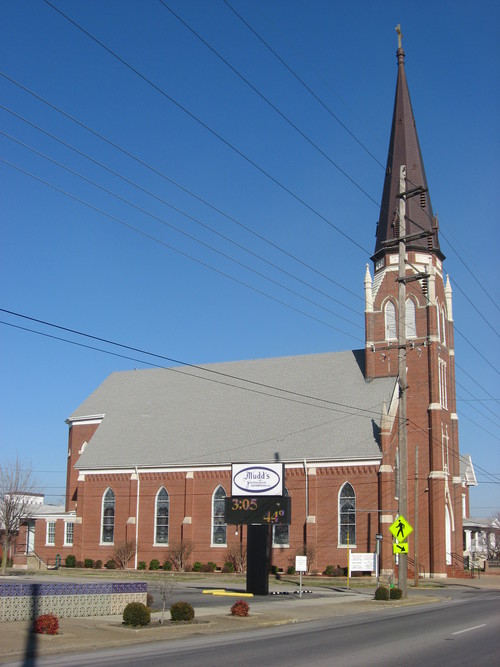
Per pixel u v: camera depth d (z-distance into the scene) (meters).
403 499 40.22
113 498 69.69
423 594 44.53
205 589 46.34
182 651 19.92
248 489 49.81
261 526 42.75
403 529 39.72
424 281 66.25
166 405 75.62
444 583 55.88
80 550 69.62
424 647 19.94
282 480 49.19
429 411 63.25
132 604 25.55
